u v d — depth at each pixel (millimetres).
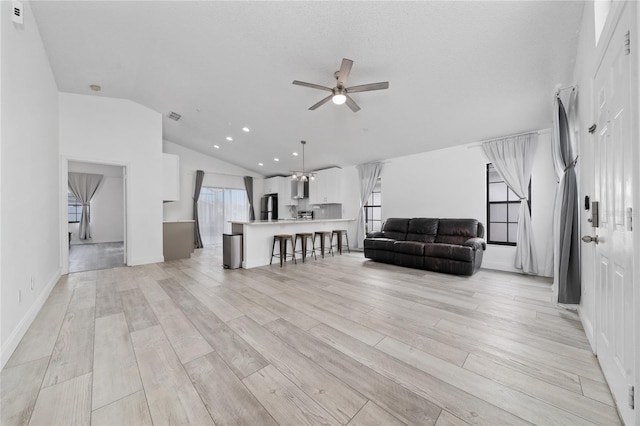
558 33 2287
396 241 4895
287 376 1527
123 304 2717
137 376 1521
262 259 4840
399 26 2416
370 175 6461
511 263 4371
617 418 1211
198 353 1775
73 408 1267
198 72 3607
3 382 1459
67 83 3807
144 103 4641
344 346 1877
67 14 2594
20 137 2146
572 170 2547
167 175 5316
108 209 8430
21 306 2057
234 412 1248
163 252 5195
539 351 1806
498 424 1182
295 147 6160
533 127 4031
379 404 1303
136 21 2688
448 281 3652
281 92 3902
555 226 2910
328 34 2602
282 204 8703
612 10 1301
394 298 2928
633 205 1050
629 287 1139
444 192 5227
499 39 2441
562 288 2555
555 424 1182
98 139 4266
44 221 2930
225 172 8406
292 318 2371
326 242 6348
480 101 3484
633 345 1072
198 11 2523
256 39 2816
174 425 1171
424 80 3176
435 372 1570
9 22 1945
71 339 1961
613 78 1346
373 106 3938
